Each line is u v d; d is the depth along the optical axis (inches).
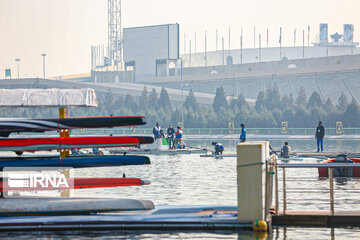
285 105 7317.9
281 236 730.8
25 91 909.2
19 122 893.8
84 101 906.1
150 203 868.6
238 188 759.7
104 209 837.8
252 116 6314.0
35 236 738.2
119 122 925.2
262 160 749.3
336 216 803.4
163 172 1628.9
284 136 4773.6
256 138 4763.8
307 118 6378.0
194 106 7367.1
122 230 767.1
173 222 764.6
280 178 1456.7
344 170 1480.1
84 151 2300.7
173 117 6697.8
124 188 1224.2
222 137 4948.3
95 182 908.0
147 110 7165.4
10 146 906.1
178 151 2561.5
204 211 853.2
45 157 932.6
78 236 736.3
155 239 713.6
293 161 2059.5
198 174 1562.5
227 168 1761.8
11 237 732.0
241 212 761.6
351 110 6245.1
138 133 5196.9
